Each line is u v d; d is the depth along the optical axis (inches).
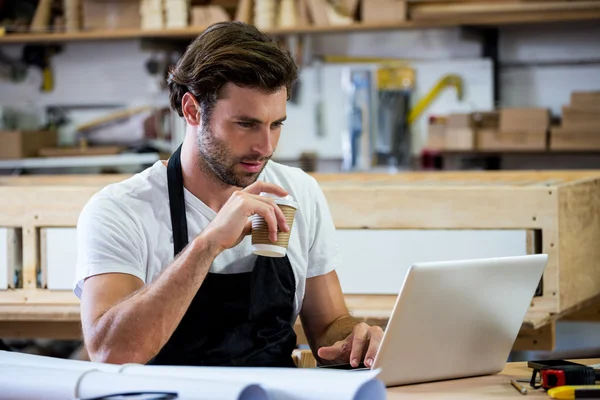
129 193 87.2
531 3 212.4
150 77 257.9
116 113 253.6
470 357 75.8
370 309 115.7
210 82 80.4
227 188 87.7
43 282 120.4
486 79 235.5
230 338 86.3
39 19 243.9
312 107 244.5
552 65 234.7
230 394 55.2
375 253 115.4
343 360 84.9
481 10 214.1
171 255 87.1
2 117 249.4
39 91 264.8
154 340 76.2
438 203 113.4
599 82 231.9
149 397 55.7
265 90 79.9
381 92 237.1
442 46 240.1
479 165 233.6
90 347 77.8
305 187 95.6
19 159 237.6
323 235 95.7
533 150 217.0
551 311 110.7
